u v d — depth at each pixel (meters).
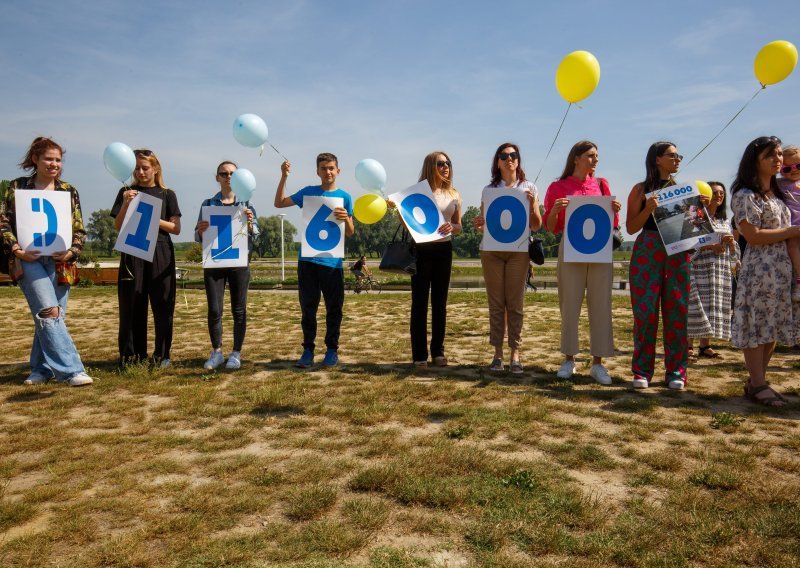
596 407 4.38
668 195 4.91
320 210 6.07
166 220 5.98
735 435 3.76
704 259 6.51
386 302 15.32
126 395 4.87
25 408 4.45
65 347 5.07
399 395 4.67
